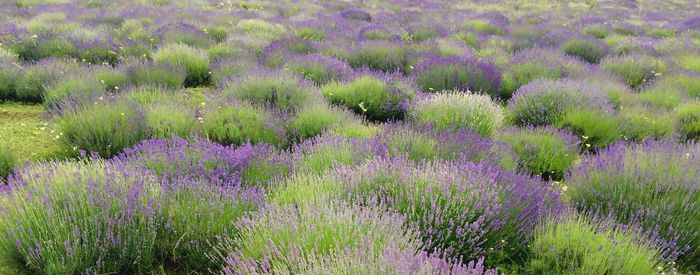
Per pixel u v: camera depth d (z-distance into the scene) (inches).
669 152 201.6
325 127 261.4
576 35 574.9
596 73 406.0
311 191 167.5
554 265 147.1
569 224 155.6
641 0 1476.4
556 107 304.3
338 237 133.4
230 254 137.6
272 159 204.2
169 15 659.4
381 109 315.6
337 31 606.9
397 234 137.0
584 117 280.1
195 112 278.5
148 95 287.1
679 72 416.5
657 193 175.0
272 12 821.2
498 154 216.7
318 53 430.0
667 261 156.5
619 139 270.1
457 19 804.6
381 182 171.3
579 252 145.4
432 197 156.3
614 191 183.6
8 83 313.7
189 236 150.2
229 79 355.6
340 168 187.5
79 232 136.1
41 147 234.7
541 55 458.9
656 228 161.2
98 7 741.3
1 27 478.3
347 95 320.2
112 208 148.6
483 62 393.1
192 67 382.9
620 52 548.4
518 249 158.9
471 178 165.9
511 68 424.2
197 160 193.5
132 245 142.6
